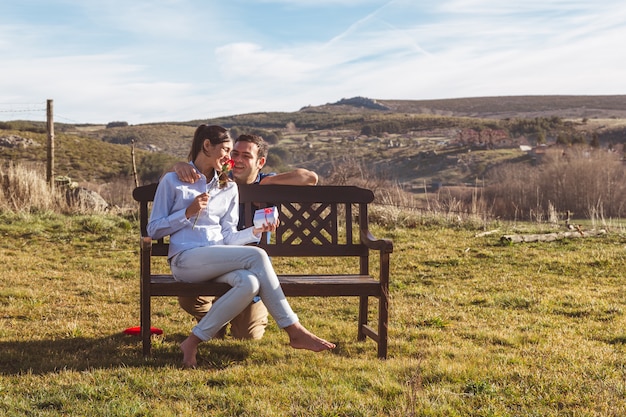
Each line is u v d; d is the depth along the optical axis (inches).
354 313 258.8
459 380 162.4
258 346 195.0
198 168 190.5
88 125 6668.3
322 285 183.5
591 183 1395.2
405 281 328.8
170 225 179.9
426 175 3924.7
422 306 270.1
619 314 255.1
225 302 173.3
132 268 354.6
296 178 215.3
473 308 267.6
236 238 188.1
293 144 5885.8
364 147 5300.2
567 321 244.4
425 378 163.9
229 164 189.2
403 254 402.9
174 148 5132.9
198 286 178.5
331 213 210.5
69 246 418.9
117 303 269.3
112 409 137.4
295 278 194.9
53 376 160.2
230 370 166.6
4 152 2559.1
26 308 251.0
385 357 187.3
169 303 268.7
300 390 150.6
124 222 494.9
